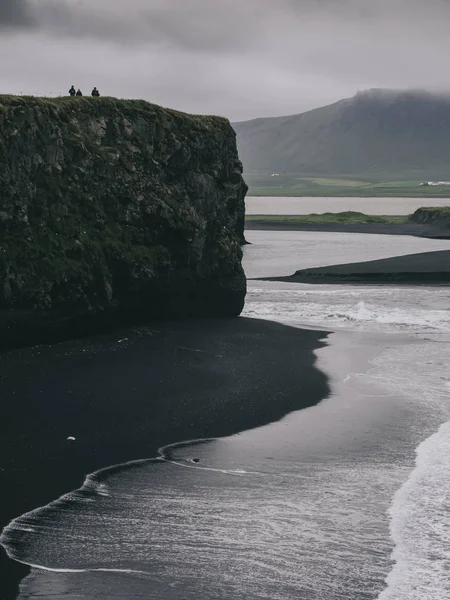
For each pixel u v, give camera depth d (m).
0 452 33.38
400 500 29.00
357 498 29.41
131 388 43.47
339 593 22.97
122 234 59.66
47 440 35.06
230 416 39.56
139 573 23.92
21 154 52.47
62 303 54.00
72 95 62.97
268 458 33.62
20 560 24.38
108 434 36.22
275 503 28.94
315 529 26.86
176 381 45.31
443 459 33.22
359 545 25.75
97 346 53.53
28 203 53.25
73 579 23.45
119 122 61.53
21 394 41.31
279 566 24.45
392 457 33.81
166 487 30.28
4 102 51.72
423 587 23.16
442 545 25.69
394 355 54.44
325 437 36.47
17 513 27.59
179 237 62.84
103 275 56.97
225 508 28.48
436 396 43.78
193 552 25.23
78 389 42.69
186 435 36.53
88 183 58.09
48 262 53.38
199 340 56.91
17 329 51.38
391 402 42.47
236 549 25.47
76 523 27.02
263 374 47.97
